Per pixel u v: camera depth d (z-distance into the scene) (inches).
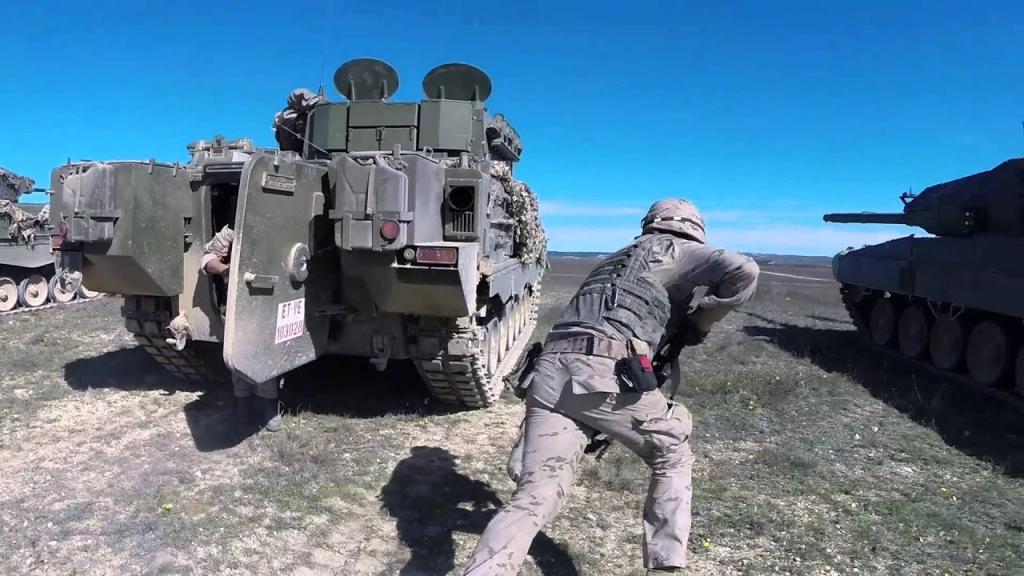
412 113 327.3
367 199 211.5
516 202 329.7
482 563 111.3
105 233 231.0
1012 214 359.6
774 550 169.9
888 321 485.1
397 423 261.4
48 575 144.9
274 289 208.5
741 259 129.3
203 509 178.2
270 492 189.3
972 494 210.2
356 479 202.8
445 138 324.8
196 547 158.9
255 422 248.4
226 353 193.3
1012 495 210.8
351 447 232.1
